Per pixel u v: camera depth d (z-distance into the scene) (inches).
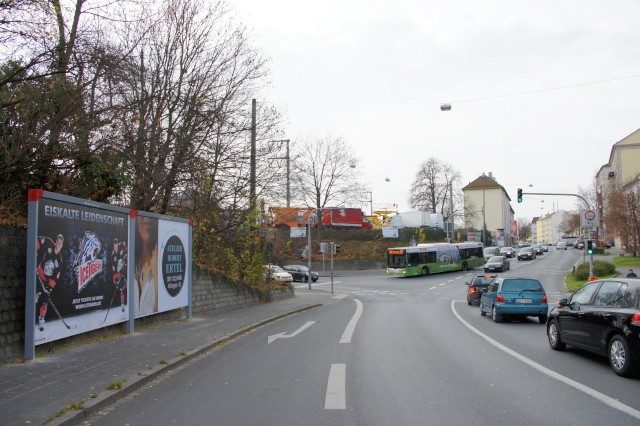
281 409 261.6
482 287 999.6
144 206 725.9
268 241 1176.8
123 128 568.7
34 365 354.6
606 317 350.3
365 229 2699.3
